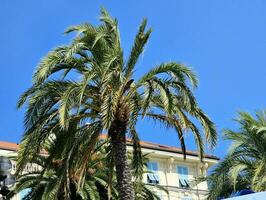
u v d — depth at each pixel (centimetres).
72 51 2034
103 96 2058
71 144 2084
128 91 2086
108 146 2273
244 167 2636
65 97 1947
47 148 2761
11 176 1520
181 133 2141
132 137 2350
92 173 3122
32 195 2992
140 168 2383
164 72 2031
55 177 2784
